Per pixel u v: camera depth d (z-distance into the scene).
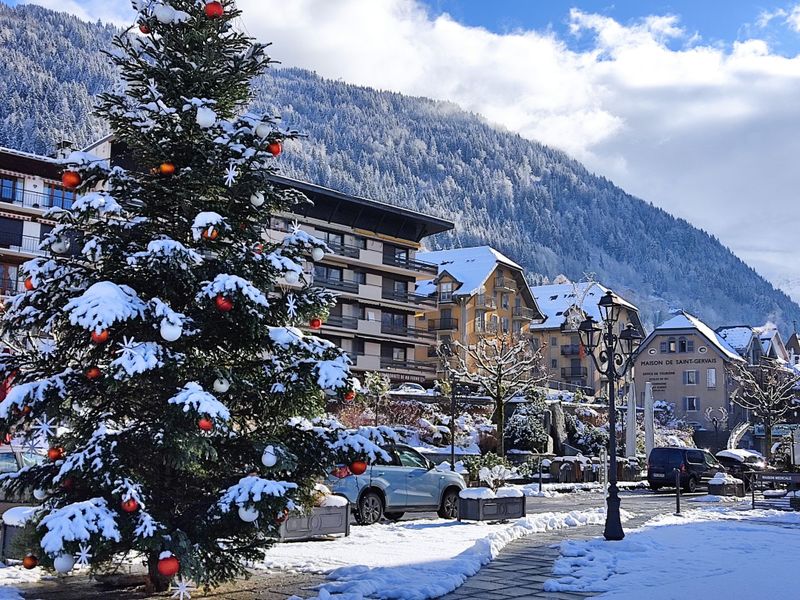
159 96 9.14
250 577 10.24
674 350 83.56
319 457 9.62
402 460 19.83
